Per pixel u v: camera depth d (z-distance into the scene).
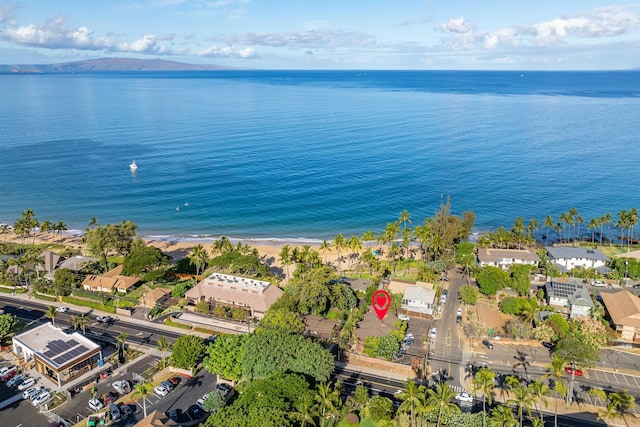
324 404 78.75
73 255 174.12
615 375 102.19
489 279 140.75
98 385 98.75
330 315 123.31
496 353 111.00
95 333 119.88
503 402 93.06
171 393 95.88
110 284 143.62
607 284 150.12
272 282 142.88
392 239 178.12
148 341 116.56
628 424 86.62
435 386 98.00
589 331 110.44
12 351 112.81
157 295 137.12
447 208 177.25
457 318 127.50
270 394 81.50
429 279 146.12
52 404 92.50
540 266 159.12
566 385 98.31
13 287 149.25
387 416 82.38
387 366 105.19
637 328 113.88
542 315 123.44
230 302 130.25
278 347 95.06
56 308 135.12
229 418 75.88
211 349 99.81
